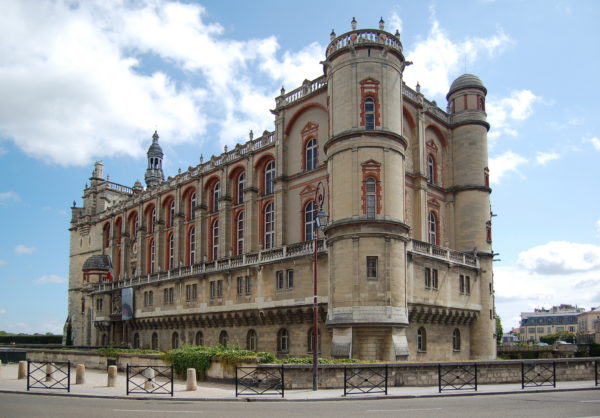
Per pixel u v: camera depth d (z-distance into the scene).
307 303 44.28
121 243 80.75
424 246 45.38
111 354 44.56
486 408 20.06
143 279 68.75
